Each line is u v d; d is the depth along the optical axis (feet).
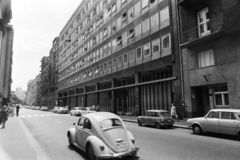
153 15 70.23
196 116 52.75
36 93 398.21
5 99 156.46
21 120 64.90
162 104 66.95
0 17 78.84
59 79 211.82
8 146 24.27
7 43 168.25
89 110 87.76
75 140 23.70
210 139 29.55
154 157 19.86
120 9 92.99
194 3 54.75
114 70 94.17
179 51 58.44
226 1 42.29
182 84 56.49
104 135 18.31
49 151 22.93
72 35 173.58
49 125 49.98
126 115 83.56
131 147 18.61
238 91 41.93
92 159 18.37
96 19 121.39
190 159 19.24
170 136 32.27
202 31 53.16
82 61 142.31
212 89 49.62
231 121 29.35
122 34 89.71
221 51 46.42
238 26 39.45
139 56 76.23
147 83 71.46
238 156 20.18
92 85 126.41
